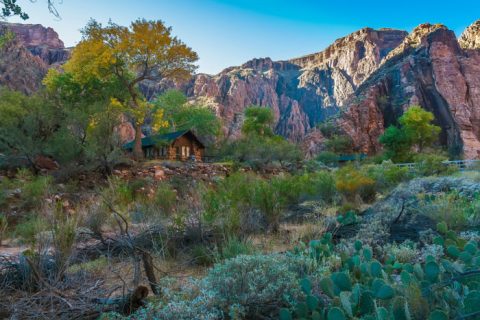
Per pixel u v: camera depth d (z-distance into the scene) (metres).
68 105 18.47
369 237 5.33
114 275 4.38
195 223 6.74
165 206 9.38
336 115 100.81
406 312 1.96
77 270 4.34
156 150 35.97
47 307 3.14
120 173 17.53
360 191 11.54
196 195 9.04
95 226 6.25
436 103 93.94
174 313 2.56
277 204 7.45
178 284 3.85
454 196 7.96
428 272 2.58
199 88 158.50
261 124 63.25
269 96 174.12
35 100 17.84
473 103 91.75
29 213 10.18
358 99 102.25
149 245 5.75
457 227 5.56
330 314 2.15
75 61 29.86
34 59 111.31
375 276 3.01
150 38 28.92
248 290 2.90
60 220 5.35
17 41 108.44
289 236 6.40
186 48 30.73
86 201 11.81
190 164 23.34
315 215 8.46
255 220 6.99
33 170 15.57
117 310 3.06
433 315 1.83
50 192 11.62
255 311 2.89
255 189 8.02
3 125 15.40
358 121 96.62
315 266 3.61
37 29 171.25
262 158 28.66
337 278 2.78
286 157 30.36
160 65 31.64
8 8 5.88
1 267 4.08
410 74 101.00
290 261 3.70
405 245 4.72
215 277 3.03
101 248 5.72
